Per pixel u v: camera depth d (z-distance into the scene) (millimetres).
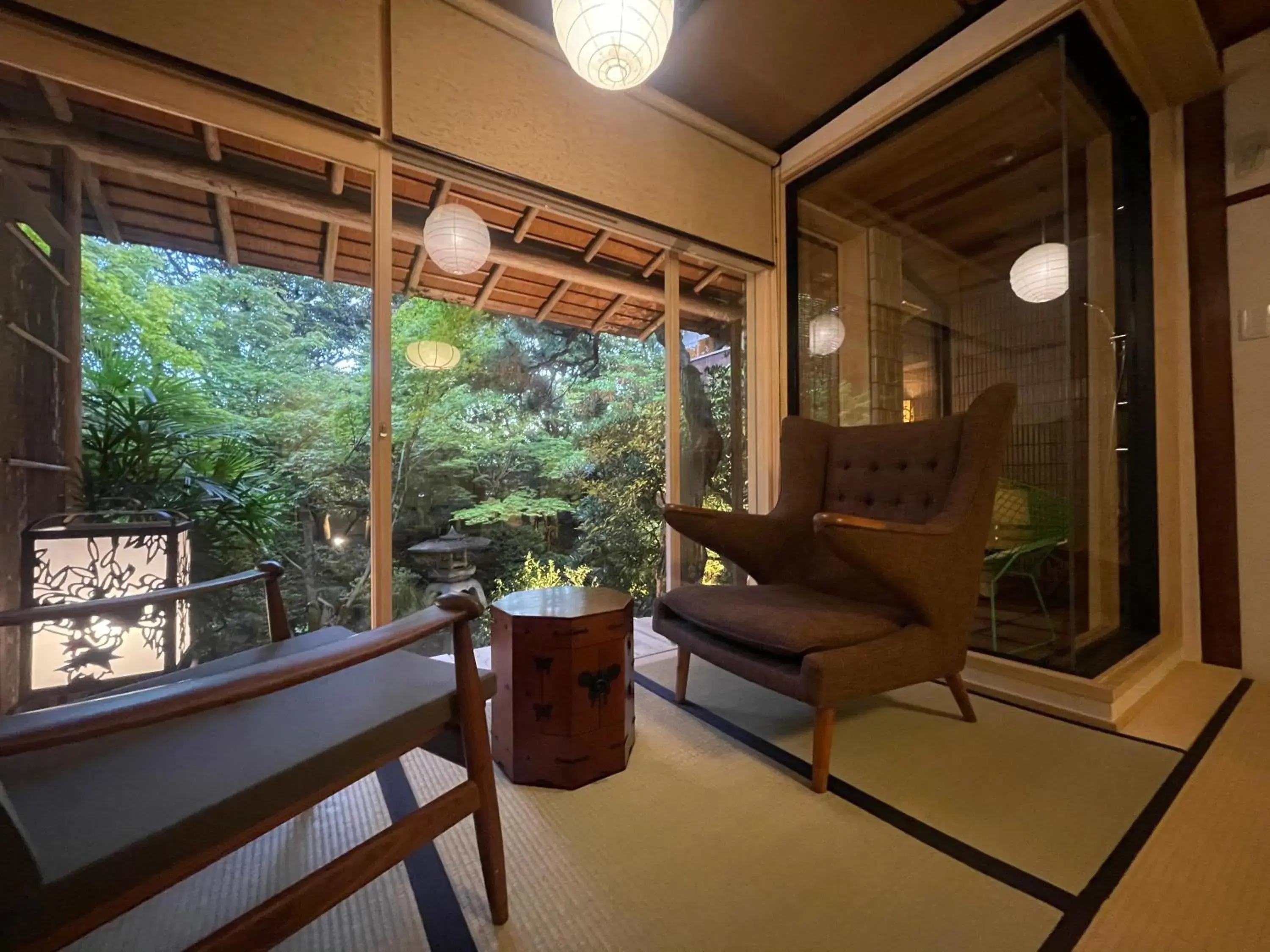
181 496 1609
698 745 1457
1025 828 1078
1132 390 2211
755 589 1673
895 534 1281
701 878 950
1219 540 2066
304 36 1560
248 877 963
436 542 2158
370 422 1793
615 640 1301
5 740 409
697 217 2484
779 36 2088
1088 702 1592
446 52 1795
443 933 836
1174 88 2082
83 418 1502
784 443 2037
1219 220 2086
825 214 2852
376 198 1736
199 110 1463
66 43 1315
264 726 734
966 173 2473
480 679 859
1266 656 1958
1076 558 2000
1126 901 882
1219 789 1210
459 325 2234
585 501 2811
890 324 2762
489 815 846
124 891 502
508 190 2004
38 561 1357
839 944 807
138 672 1465
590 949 805
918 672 1323
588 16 1422
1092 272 2145
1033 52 1904
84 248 1494
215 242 1646
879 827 1091
